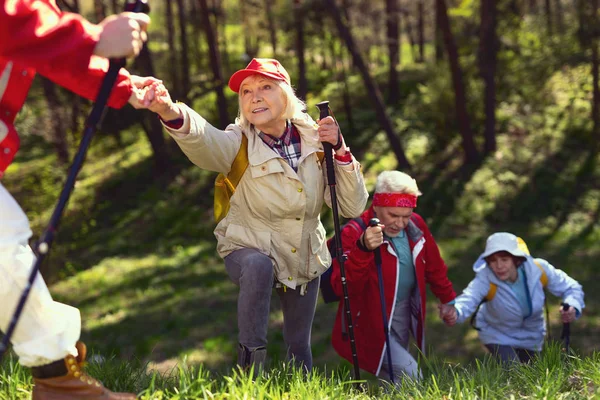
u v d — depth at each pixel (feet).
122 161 89.97
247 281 11.25
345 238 15.05
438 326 39.65
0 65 7.02
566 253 54.90
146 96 8.52
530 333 18.08
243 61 118.01
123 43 6.79
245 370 10.39
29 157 88.53
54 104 71.10
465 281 49.03
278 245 11.82
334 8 75.10
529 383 10.49
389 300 15.64
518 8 87.30
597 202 66.18
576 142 76.84
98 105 6.79
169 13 102.68
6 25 6.31
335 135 11.59
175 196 79.30
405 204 15.10
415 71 108.17
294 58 111.34
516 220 65.26
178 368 10.05
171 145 90.38
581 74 84.79
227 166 11.29
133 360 11.21
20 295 6.86
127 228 73.46
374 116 91.91
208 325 42.98
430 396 10.25
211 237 69.97
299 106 11.83
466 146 74.95
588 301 43.09
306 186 11.71
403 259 15.79
